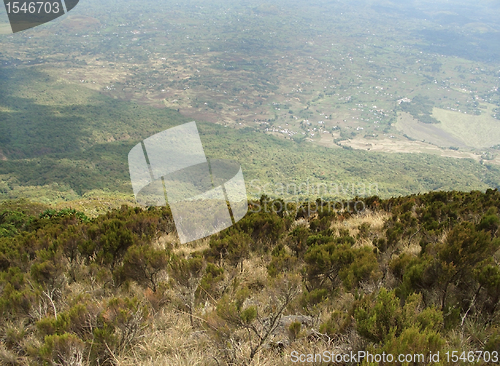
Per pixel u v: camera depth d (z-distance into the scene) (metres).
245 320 2.20
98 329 2.17
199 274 3.22
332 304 2.78
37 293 2.80
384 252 3.91
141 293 3.35
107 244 4.12
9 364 2.21
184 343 2.28
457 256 2.44
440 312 2.00
